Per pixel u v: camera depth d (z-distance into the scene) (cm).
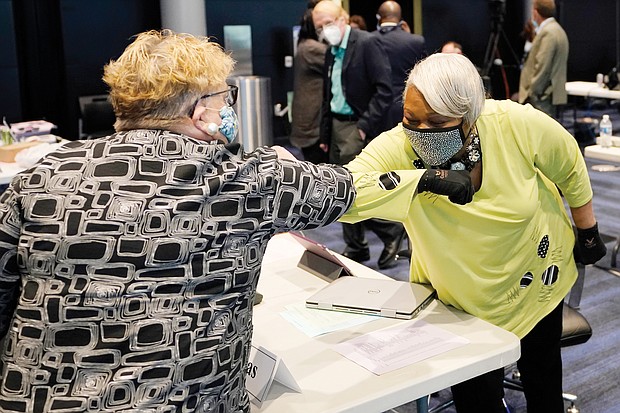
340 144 432
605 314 360
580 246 199
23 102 687
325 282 204
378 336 166
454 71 158
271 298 193
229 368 118
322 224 132
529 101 633
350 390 142
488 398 183
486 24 939
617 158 382
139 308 109
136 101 116
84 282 108
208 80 119
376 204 150
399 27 434
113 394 108
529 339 198
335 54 426
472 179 173
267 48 781
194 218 113
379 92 407
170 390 111
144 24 705
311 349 161
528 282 185
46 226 110
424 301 182
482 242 174
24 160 380
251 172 120
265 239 123
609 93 602
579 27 877
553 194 188
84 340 108
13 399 109
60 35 670
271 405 138
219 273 115
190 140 117
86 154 115
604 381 293
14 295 119
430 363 152
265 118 508
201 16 678
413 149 173
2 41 649
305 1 793
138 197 111
